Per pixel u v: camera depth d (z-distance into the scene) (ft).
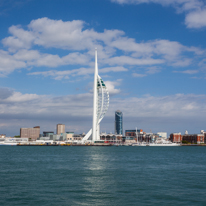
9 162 405.59
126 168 325.62
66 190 191.01
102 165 361.30
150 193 183.01
